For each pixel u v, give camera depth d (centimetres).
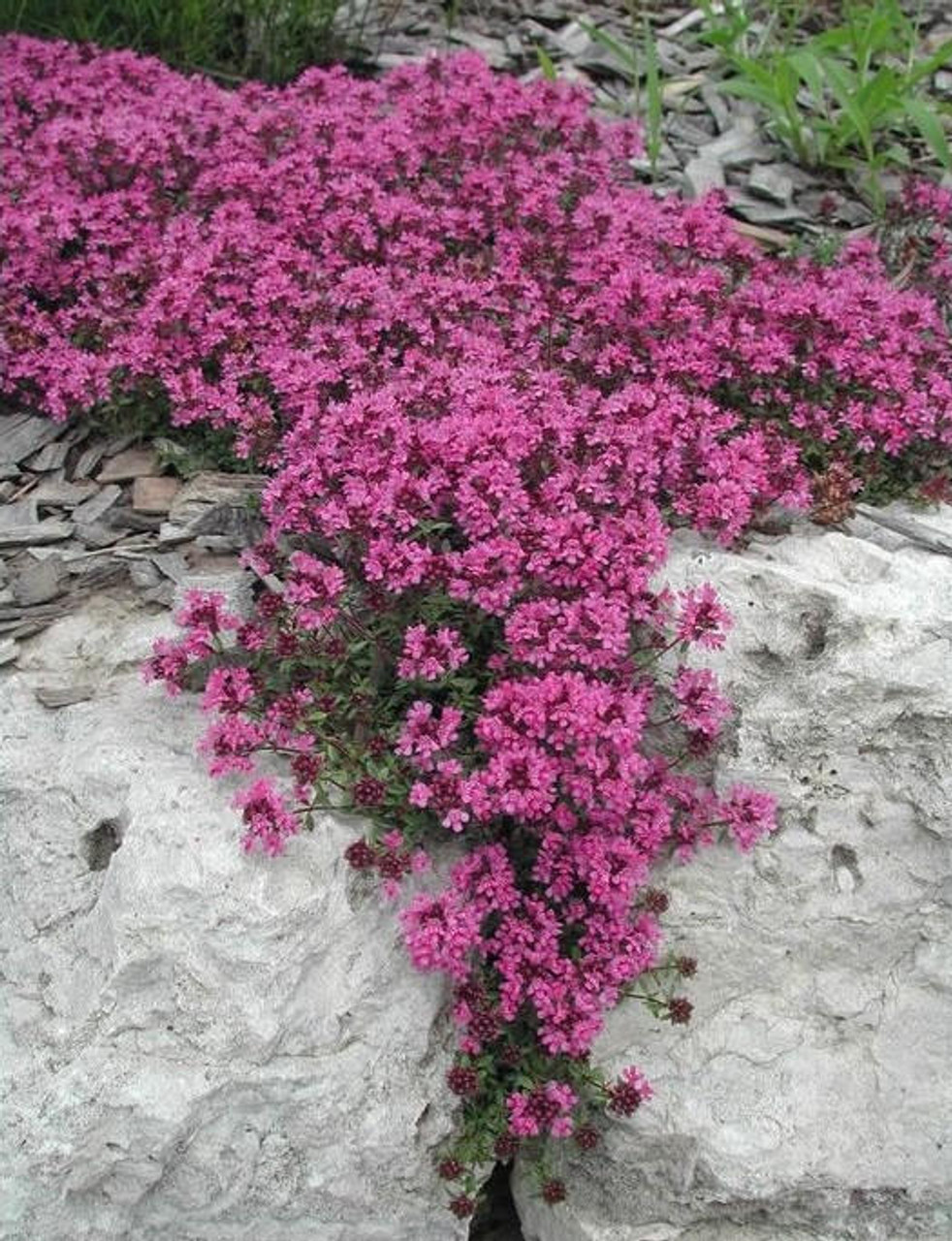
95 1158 30
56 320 45
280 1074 31
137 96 53
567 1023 32
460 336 40
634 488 35
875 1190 34
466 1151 33
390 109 55
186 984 31
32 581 38
